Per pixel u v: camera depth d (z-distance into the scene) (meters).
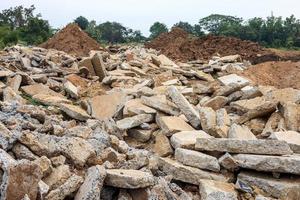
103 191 2.23
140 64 7.27
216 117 3.63
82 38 9.84
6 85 4.69
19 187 1.79
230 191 2.59
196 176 2.72
